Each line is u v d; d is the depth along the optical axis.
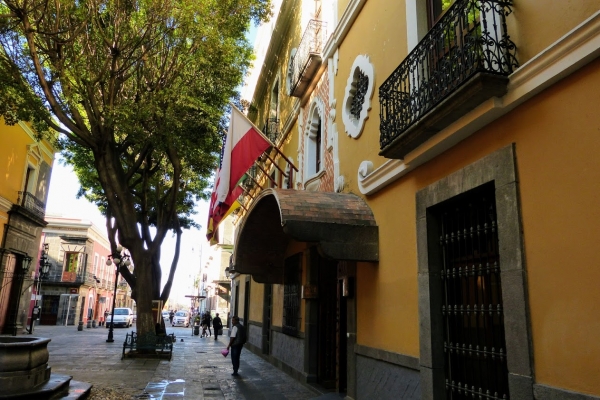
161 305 17.88
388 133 5.98
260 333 16.22
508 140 4.23
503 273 4.09
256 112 19.88
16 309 21.28
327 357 9.81
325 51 9.88
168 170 18.28
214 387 9.65
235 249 12.27
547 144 3.76
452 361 5.01
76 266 42.00
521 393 3.74
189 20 11.48
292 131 13.36
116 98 12.89
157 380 10.22
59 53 11.05
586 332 3.25
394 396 5.88
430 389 5.00
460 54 4.52
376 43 7.39
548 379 3.54
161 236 15.30
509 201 4.09
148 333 14.48
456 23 4.70
